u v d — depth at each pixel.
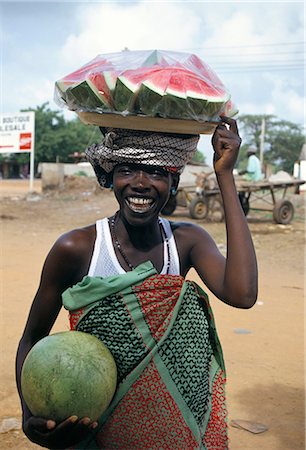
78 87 2.00
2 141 25.38
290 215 15.70
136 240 2.23
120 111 1.98
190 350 2.09
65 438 1.90
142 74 1.95
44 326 2.33
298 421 4.13
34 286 8.18
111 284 2.03
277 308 7.26
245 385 4.74
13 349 5.48
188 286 2.10
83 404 1.86
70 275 2.26
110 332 2.04
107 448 2.09
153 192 2.12
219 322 6.54
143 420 2.04
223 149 2.13
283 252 11.69
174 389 2.05
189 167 25.53
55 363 1.86
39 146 64.31
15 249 11.52
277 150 60.50
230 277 2.12
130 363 2.04
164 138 2.07
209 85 2.01
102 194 23.12
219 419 2.20
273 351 5.56
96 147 2.18
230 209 2.15
